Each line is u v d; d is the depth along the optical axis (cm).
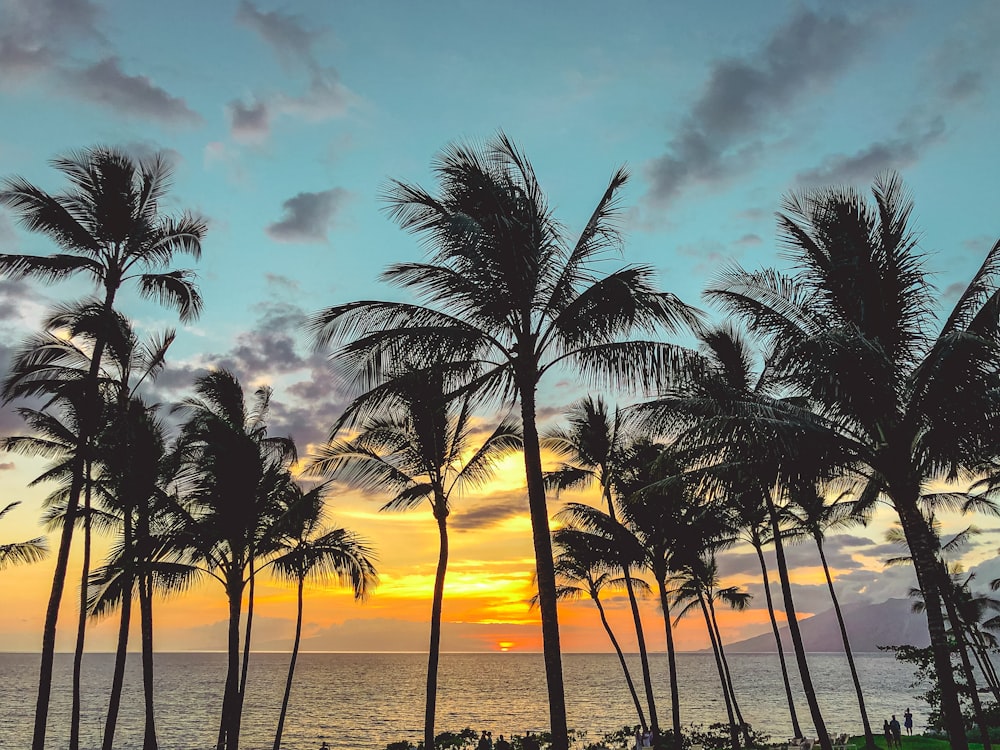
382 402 1375
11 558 2155
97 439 2183
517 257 1307
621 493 2702
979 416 1352
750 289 1488
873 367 1332
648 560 2755
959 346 1267
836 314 1517
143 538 2216
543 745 3691
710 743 3503
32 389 1862
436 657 2028
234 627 2255
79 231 1870
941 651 1335
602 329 1336
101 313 1889
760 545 3272
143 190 2006
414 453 2194
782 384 1494
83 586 2256
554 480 2780
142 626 2291
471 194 1327
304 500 2259
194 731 5853
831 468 1508
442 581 2097
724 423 1420
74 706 2183
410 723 6631
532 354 1334
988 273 1288
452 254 1315
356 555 2333
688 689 12925
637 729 4609
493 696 10956
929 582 1370
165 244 2041
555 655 1210
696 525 2652
